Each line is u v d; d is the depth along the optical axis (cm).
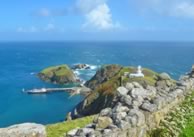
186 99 1942
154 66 17450
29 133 768
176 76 13238
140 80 4938
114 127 1145
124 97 1365
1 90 10262
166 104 1588
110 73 9181
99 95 5884
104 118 1194
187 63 19038
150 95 1512
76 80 11775
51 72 12438
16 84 11388
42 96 9481
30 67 17538
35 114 7419
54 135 1917
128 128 1199
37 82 11838
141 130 1288
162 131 1394
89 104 5834
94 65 18300
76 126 2119
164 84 2105
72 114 6231
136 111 1271
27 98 9188
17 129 759
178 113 1652
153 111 1390
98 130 1134
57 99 9100
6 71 15450
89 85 9806
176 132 1463
